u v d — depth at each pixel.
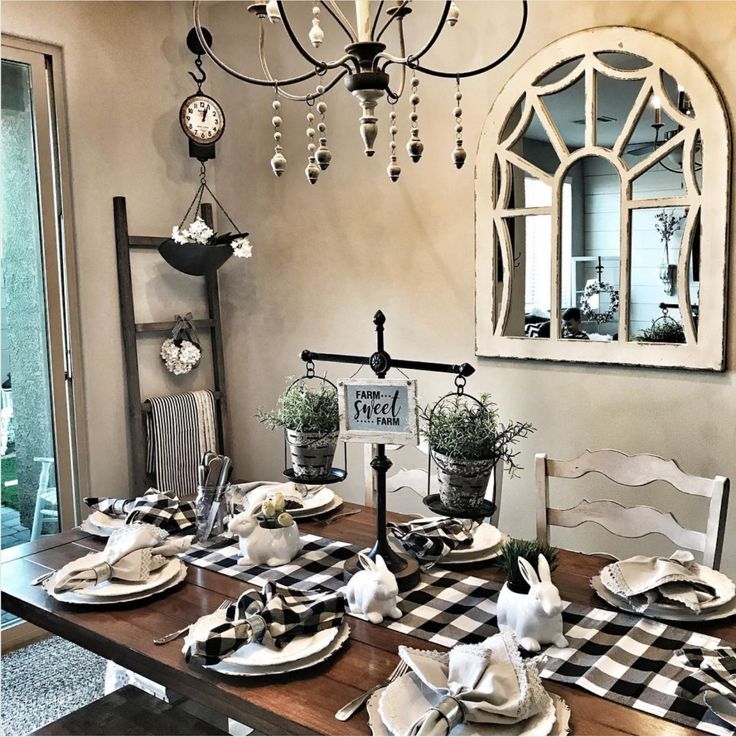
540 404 2.71
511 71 2.62
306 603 1.43
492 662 1.17
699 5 2.25
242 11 3.29
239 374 3.55
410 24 2.83
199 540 1.92
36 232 2.85
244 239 3.15
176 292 3.33
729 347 2.31
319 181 3.17
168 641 1.40
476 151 2.73
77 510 3.01
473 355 2.84
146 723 1.66
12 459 2.81
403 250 2.97
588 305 2.56
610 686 1.20
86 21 2.90
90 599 1.57
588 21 2.46
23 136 2.79
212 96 3.43
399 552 1.75
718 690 1.14
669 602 1.46
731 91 2.22
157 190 3.22
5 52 2.69
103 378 3.04
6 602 1.66
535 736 1.06
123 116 3.06
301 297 3.29
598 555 1.82
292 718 1.14
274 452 3.46
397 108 2.90
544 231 2.61
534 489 2.74
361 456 3.21
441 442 1.50
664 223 2.39
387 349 3.07
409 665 1.19
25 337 2.83
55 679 2.59
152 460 3.14
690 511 2.43
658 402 2.46
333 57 3.07
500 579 1.66
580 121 2.52
